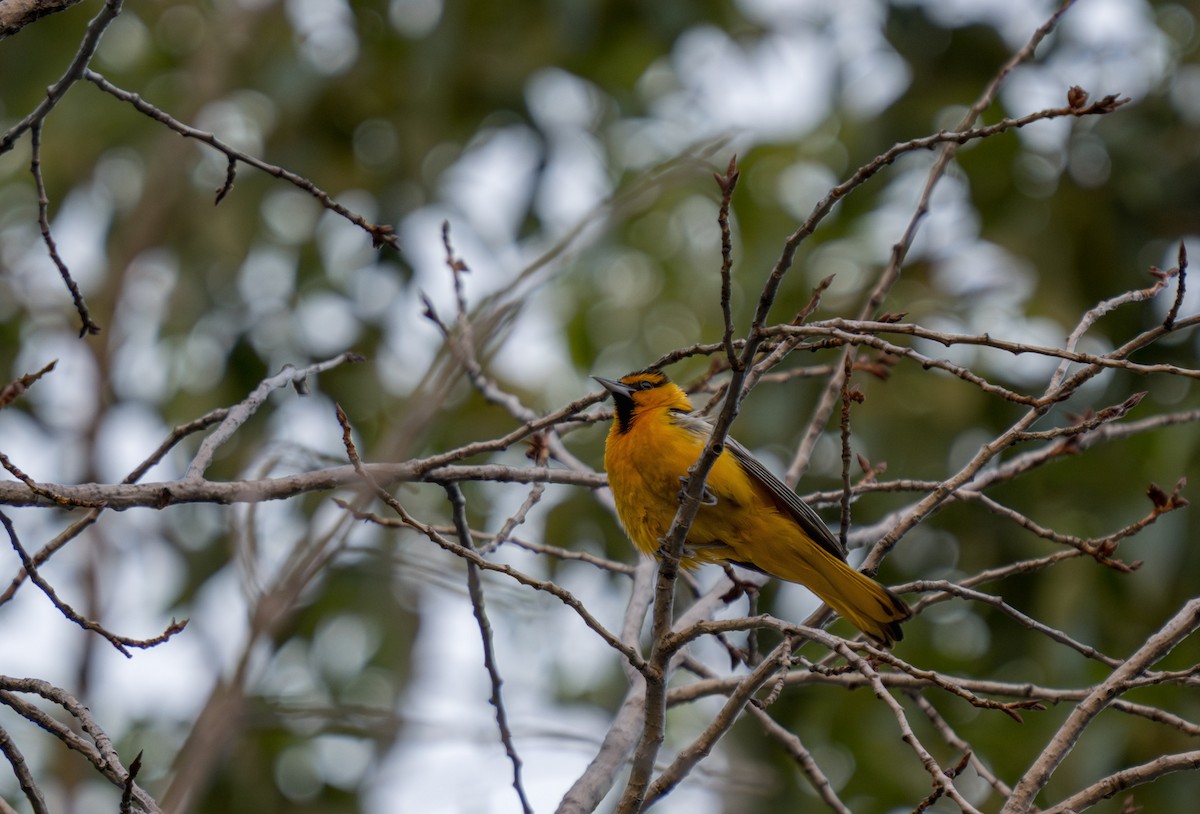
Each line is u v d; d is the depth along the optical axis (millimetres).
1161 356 12211
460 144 14711
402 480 6531
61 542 6320
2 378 13609
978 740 11148
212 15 15742
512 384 13578
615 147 15375
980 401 11961
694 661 7609
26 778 5273
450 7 14391
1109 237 12703
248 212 14453
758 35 14664
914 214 7852
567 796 6488
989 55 13297
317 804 11461
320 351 13609
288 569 7785
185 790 7168
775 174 14273
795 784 11328
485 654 6637
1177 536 10961
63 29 14922
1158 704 11070
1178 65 13422
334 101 15055
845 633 11641
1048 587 11281
